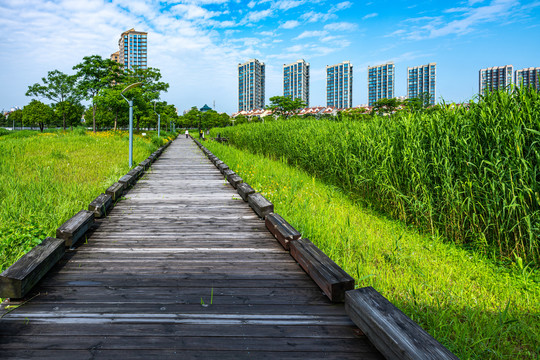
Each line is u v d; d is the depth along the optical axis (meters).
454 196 4.74
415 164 5.48
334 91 178.12
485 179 4.30
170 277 3.04
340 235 4.71
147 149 17.06
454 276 3.70
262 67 192.50
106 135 28.38
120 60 144.88
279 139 13.71
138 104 35.72
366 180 6.66
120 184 6.88
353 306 2.21
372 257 4.18
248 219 5.18
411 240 4.86
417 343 1.67
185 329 2.19
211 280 2.99
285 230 3.94
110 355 1.92
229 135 26.77
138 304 2.52
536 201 3.84
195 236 4.30
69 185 6.99
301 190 7.75
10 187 6.27
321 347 2.02
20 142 15.88
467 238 4.80
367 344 2.06
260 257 3.59
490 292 3.30
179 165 13.09
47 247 3.20
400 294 3.16
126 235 4.31
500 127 4.28
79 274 3.07
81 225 4.05
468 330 2.52
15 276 2.51
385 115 8.52
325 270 2.81
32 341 2.03
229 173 8.96
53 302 2.52
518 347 2.43
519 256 4.01
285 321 2.31
